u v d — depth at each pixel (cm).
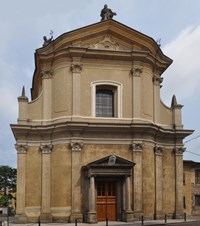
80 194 3222
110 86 3488
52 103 3478
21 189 3309
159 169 3506
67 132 3294
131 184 3288
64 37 3459
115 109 3484
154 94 3669
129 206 3206
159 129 3522
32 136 3403
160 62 3750
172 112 3728
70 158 3272
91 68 3472
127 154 3362
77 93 3384
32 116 3475
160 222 3094
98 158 3312
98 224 3012
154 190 3438
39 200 3331
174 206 3550
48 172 3344
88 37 3512
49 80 3528
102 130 3338
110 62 3506
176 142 3656
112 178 3244
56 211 3238
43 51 3534
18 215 3262
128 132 3381
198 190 4697
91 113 3400
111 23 3512
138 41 3569
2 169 8525
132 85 3500
